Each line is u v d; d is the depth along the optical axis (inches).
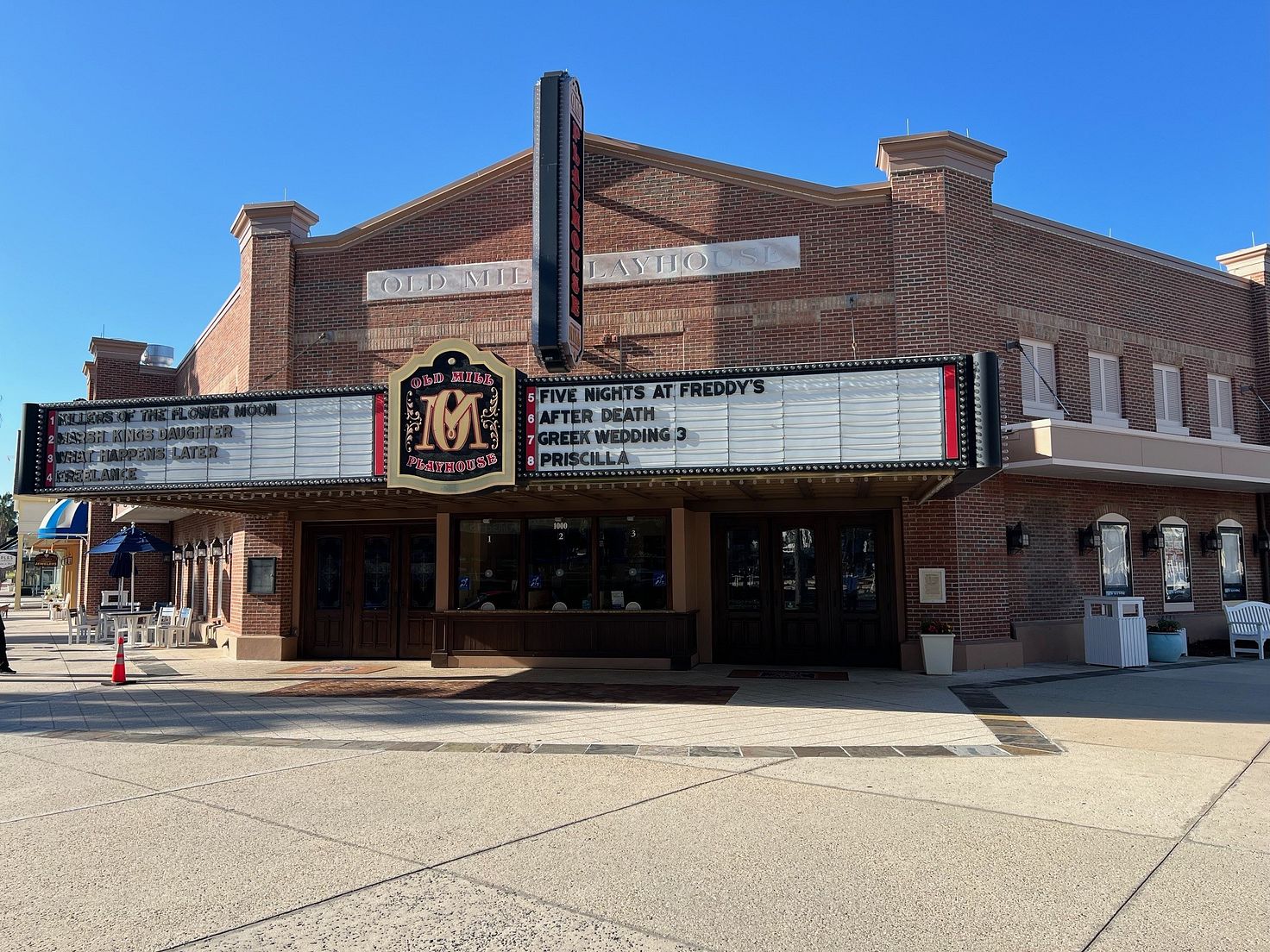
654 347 660.1
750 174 657.6
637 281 665.6
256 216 720.3
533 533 676.1
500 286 687.7
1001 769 330.0
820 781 312.7
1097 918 192.2
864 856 232.4
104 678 619.5
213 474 529.0
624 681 575.8
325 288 717.3
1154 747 369.1
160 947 178.7
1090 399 735.1
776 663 663.8
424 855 233.8
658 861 228.7
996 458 443.5
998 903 201.0
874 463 456.8
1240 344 858.8
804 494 621.0
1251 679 585.0
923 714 448.8
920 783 309.7
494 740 387.5
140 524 1149.1
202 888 210.5
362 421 514.6
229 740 392.8
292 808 280.2
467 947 178.7
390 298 705.0
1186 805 281.7
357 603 715.4
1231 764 337.7
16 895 206.8
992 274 663.1
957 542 624.7
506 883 213.5
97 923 190.7
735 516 676.1
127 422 542.3
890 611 646.5
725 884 212.7
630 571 659.4
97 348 1150.3
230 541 788.0
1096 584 722.8
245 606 716.7
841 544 660.7
